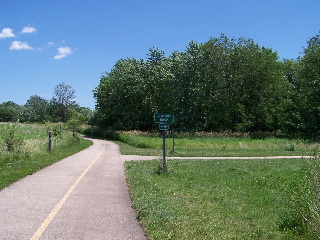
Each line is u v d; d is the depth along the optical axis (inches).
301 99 1889.8
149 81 2347.4
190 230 230.5
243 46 2058.3
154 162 706.2
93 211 281.7
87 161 700.0
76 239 210.7
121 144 1604.3
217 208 302.8
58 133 1482.5
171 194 358.9
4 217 257.9
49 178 449.4
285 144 1245.7
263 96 1979.6
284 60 2369.6
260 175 523.2
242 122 1962.4
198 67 2012.8
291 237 221.9
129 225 243.4
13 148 700.0
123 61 2721.5
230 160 800.3
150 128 2474.2
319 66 1806.1
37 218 256.8
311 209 222.7
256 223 257.9
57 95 3895.2
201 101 1968.5
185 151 1144.8
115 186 403.2
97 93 2736.2
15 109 5068.9
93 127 2883.9
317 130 1765.5
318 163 254.2
